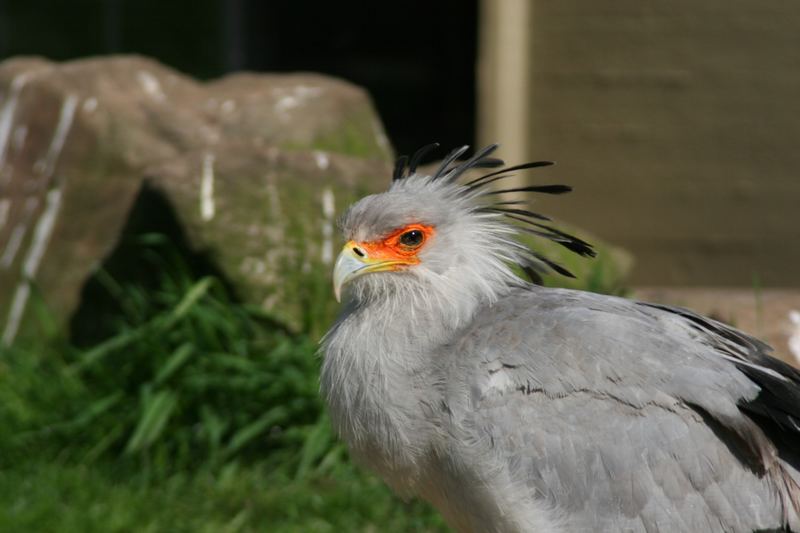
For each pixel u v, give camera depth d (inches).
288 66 720.3
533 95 587.8
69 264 496.4
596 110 585.0
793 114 570.6
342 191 447.8
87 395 418.6
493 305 261.3
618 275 472.4
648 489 241.9
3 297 501.7
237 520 360.2
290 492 374.0
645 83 579.8
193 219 431.8
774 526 247.9
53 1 663.1
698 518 243.1
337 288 257.1
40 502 368.5
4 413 416.2
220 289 429.1
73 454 402.0
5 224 514.3
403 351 253.9
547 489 242.2
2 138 530.3
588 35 581.6
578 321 249.8
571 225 588.7
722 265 582.2
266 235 435.2
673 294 443.5
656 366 245.8
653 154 583.2
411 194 267.0
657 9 576.4
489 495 244.4
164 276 430.9
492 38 569.3
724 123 576.4
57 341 464.1
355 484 377.7
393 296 259.8
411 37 700.7
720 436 246.1
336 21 713.0
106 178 504.7
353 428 257.8
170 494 374.3
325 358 266.2
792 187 573.0
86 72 533.3
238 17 684.7
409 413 250.1
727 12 572.1
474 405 244.4
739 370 249.9
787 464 251.6
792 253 576.1
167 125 511.2
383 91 706.2
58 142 517.7
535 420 242.8
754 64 571.8
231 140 503.8
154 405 391.9
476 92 616.4
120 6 668.1
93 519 357.7
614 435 242.5
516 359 246.1
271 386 404.5
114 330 454.0
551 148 588.7
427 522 360.2
